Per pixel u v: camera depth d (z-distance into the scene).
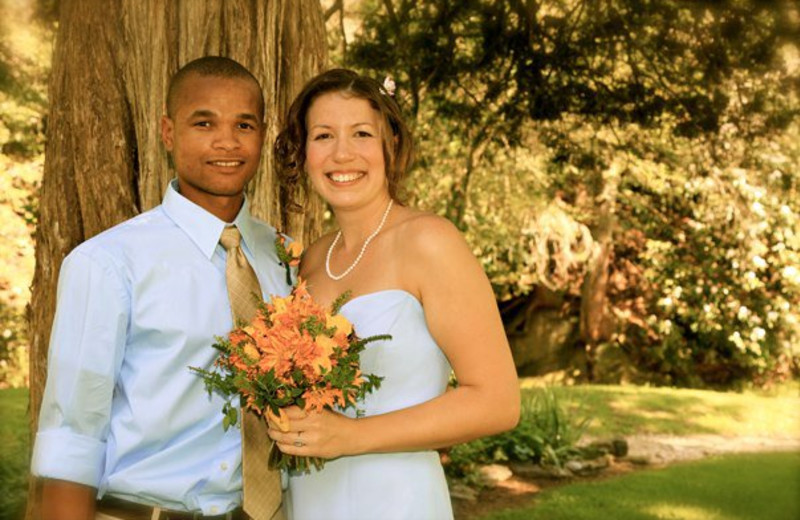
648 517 5.58
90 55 2.79
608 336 12.05
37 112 9.39
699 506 5.84
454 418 2.07
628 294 12.30
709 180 10.73
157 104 2.76
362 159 2.21
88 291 1.95
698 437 8.04
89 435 1.96
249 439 2.04
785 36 6.07
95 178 2.77
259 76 2.88
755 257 10.86
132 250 2.01
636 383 11.81
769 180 10.29
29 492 2.75
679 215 11.76
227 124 2.10
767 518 5.59
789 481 6.50
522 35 6.51
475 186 9.90
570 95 6.71
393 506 2.12
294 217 2.98
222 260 2.11
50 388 1.96
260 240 2.32
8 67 8.80
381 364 2.13
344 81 2.23
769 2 6.02
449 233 2.17
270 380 1.86
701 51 6.42
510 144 7.39
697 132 6.94
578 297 12.32
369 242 2.26
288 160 2.35
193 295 2.05
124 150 2.80
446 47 6.62
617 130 8.96
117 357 1.97
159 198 2.77
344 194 2.23
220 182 2.10
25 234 9.88
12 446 6.27
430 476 2.20
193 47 2.79
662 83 6.70
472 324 2.12
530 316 12.39
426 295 2.15
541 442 6.75
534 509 5.76
